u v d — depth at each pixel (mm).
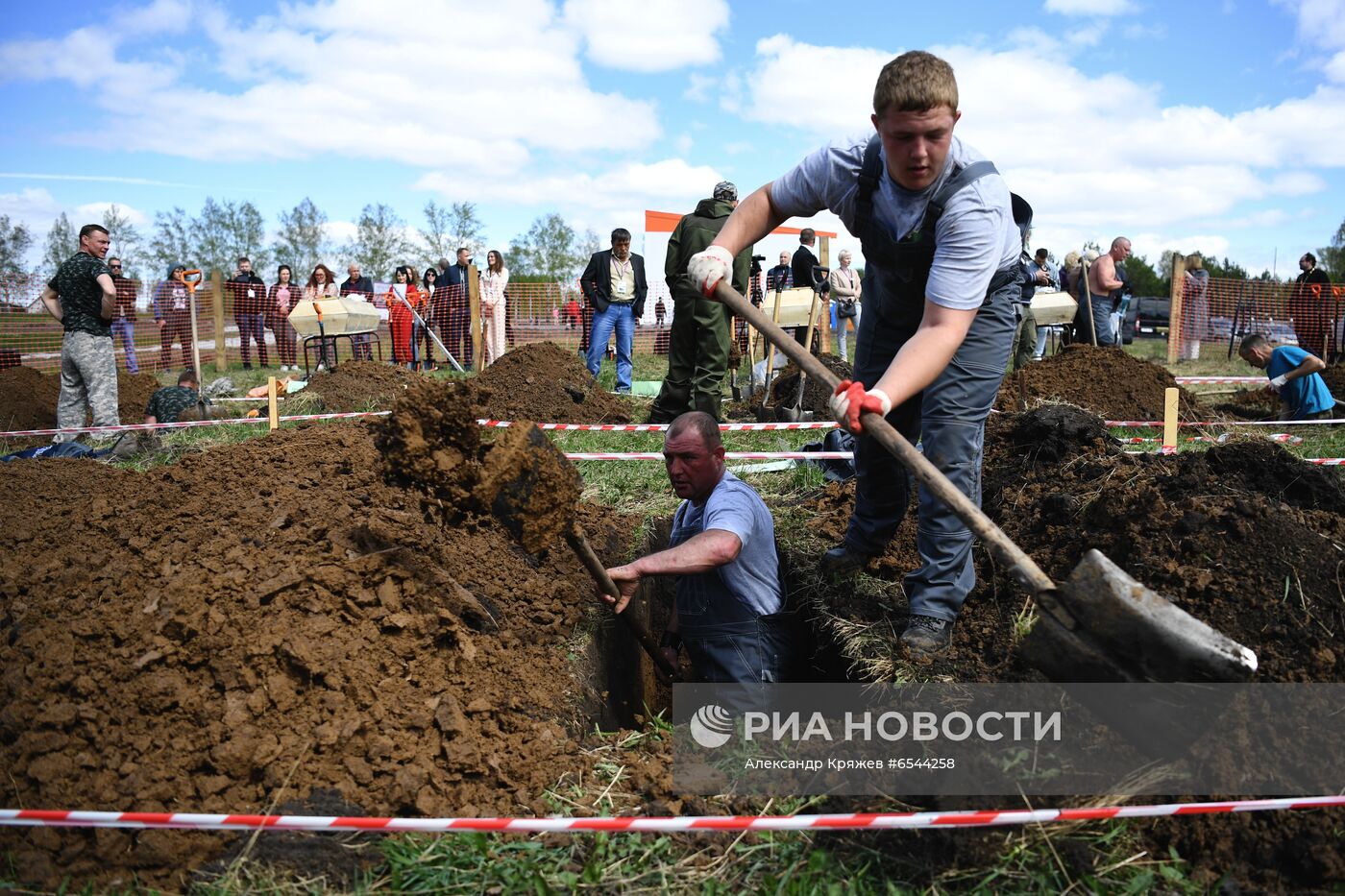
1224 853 2531
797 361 3041
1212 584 3176
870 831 2719
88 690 2805
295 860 2531
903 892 2506
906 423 3832
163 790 2623
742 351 13227
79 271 7898
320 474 4039
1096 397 8977
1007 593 3725
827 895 2500
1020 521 4145
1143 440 7527
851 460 6078
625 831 2660
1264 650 2971
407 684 3133
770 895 2512
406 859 2547
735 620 4266
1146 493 3582
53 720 2713
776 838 2730
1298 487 3863
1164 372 9227
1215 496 3586
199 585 3121
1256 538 3270
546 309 19531
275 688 2891
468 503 3229
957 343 2943
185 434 8133
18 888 2367
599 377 12602
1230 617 3082
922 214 3082
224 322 17484
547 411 8805
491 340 15203
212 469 4172
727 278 3336
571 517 3439
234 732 2764
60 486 5098
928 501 3455
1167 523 3436
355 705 2967
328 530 3488
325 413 9484
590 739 3537
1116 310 13148
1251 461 3922
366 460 4176
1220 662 2342
